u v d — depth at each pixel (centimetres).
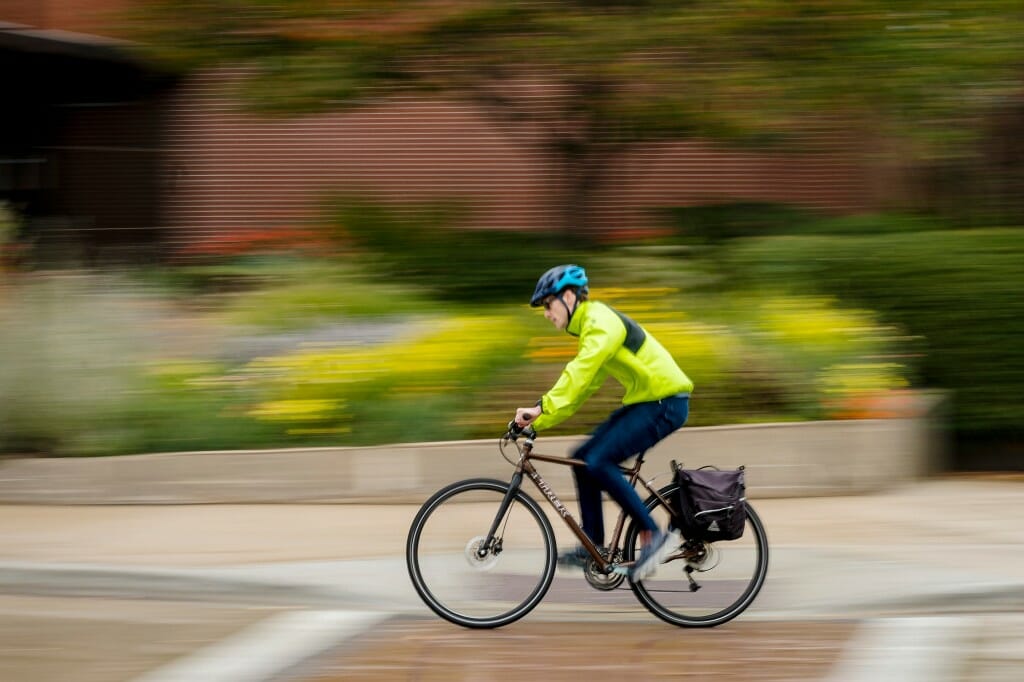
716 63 3659
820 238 3497
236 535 2556
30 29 5078
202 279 3834
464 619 2031
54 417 2973
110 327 3141
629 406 2005
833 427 2902
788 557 2359
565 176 4462
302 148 5591
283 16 3744
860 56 3531
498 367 3012
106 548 2444
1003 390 3306
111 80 5675
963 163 4075
